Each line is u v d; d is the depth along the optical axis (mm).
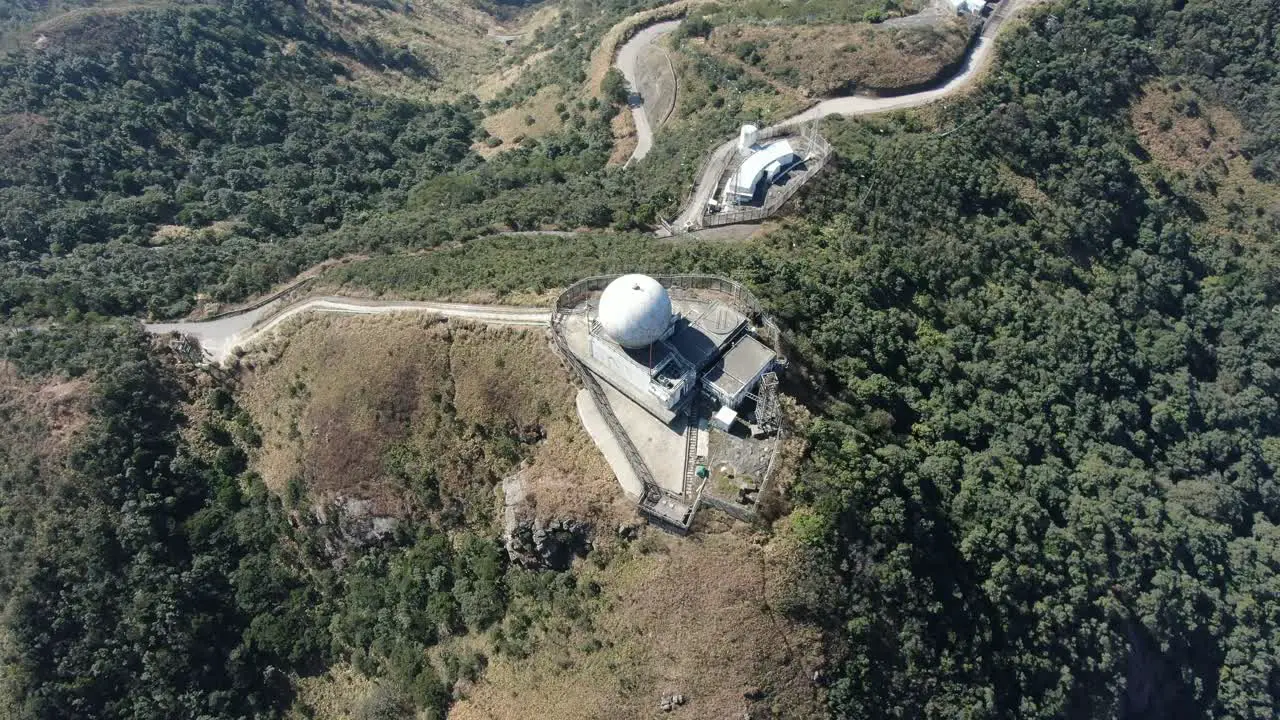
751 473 63188
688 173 110625
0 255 122250
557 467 68812
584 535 65812
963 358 87938
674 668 58969
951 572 67938
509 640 67438
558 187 121562
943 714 61969
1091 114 119125
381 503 78000
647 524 63000
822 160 101688
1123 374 95562
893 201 97938
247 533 85312
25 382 92062
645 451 65688
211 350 99062
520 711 63156
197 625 78938
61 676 76938
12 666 77062
